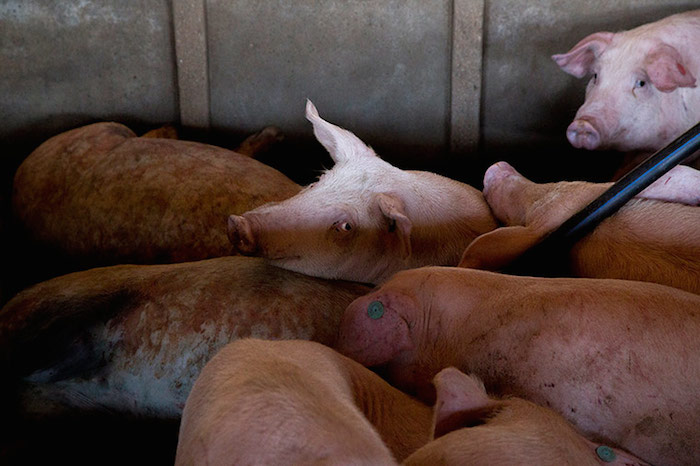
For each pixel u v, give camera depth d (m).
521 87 4.82
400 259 2.95
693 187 2.74
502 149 4.95
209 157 3.91
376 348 2.20
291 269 2.82
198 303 2.66
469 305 2.14
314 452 1.23
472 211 3.18
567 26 4.71
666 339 1.85
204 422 1.36
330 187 2.98
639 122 3.95
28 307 2.80
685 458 1.77
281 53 4.87
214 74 4.92
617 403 1.82
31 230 4.03
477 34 4.72
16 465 2.65
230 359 1.61
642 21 4.67
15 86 4.94
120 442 2.78
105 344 2.68
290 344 1.82
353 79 4.89
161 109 4.98
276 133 4.80
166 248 3.59
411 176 3.14
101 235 3.76
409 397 2.03
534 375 1.92
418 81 4.86
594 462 1.53
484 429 1.51
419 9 4.74
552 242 2.77
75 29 4.86
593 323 1.92
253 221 2.76
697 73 3.97
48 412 2.78
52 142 4.25
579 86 4.76
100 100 4.97
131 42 4.88
